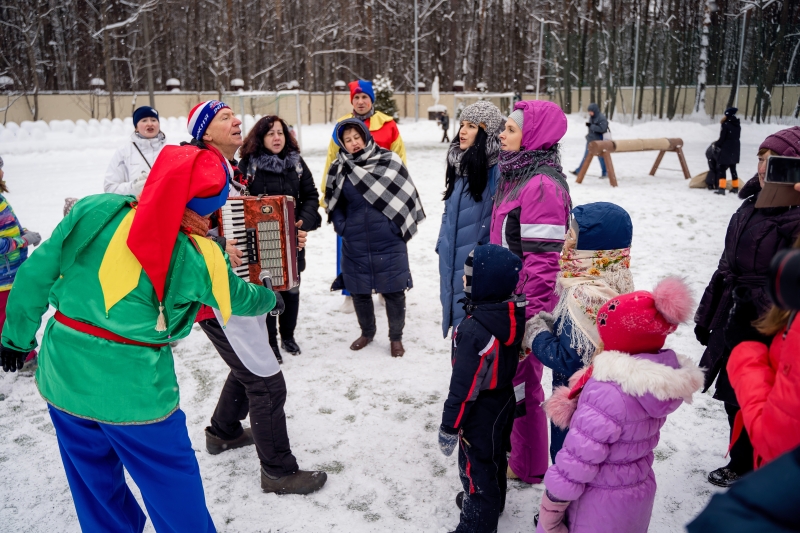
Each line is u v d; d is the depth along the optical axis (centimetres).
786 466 78
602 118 1182
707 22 3066
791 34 2731
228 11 4250
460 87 4253
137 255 188
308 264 696
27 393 394
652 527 257
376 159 426
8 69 3103
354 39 4709
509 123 289
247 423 363
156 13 4059
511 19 4581
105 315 196
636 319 181
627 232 224
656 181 1207
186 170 194
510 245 283
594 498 192
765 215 252
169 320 198
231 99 2880
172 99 3444
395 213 422
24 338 208
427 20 4769
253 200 295
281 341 464
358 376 416
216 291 207
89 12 3809
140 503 286
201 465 314
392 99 3091
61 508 278
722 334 271
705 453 313
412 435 340
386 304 444
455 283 344
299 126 2191
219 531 262
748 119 2925
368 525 265
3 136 1817
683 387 175
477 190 328
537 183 271
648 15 3841
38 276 197
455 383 227
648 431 187
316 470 304
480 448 238
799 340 131
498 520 253
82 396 199
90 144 1884
